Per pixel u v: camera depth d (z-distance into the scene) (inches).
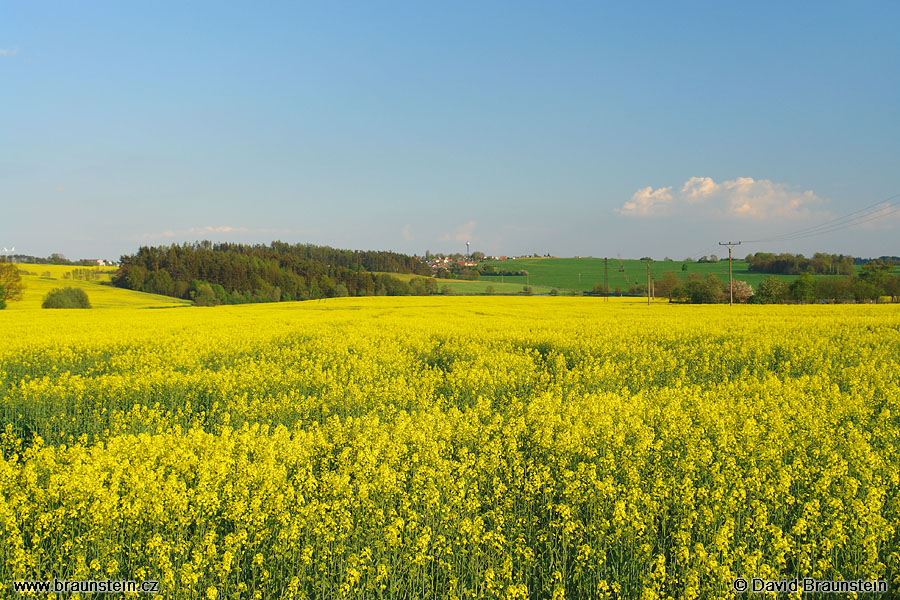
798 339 930.7
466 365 747.4
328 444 379.6
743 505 283.0
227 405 562.3
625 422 419.5
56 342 976.9
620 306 2576.3
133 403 579.8
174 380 614.9
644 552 247.9
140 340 1005.8
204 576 240.1
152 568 242.2
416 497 287.4
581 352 851.4
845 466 311.4
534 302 3230.8
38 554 244.5
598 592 226.7
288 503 282.5
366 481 307.0
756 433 382.6
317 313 2064.5
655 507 280.1
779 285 3174.2
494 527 271.7
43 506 277.9
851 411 464.8
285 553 249.9
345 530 261.9
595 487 290.7
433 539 262.7
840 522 253.6
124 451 349.7
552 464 346.0
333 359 815.7
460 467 325.1
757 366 741.3
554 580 243.3
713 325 1224.2
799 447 358.6
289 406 523.8
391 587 235.5
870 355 781.3
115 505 267.1
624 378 678.5
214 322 1499.8
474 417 442.6
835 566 246.5
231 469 325.4
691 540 253.9
